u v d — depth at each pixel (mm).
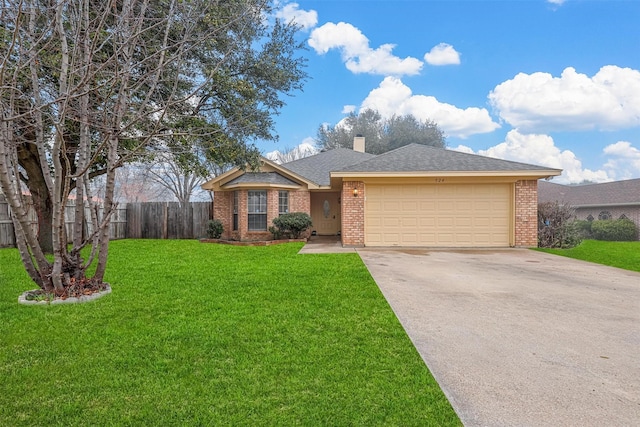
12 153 5109
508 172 11594
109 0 4863
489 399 2652
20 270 7434
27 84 6352
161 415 2479
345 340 3758
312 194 18703
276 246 12391
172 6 5656
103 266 5848
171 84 7832
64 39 5012
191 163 11234
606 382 2896
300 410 2531
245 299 5336
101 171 10211
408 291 5840
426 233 12305
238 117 9688
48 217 9984
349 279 6680
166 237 16484
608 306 5035
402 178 12156
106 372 3078
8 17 4668
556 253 10812
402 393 2740
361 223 12336
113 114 5465
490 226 12180
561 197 24375
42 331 4000
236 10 8227
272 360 3299
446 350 3516
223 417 2453
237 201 15344
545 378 2961
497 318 4484
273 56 11695
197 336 3873
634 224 19125
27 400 2652
